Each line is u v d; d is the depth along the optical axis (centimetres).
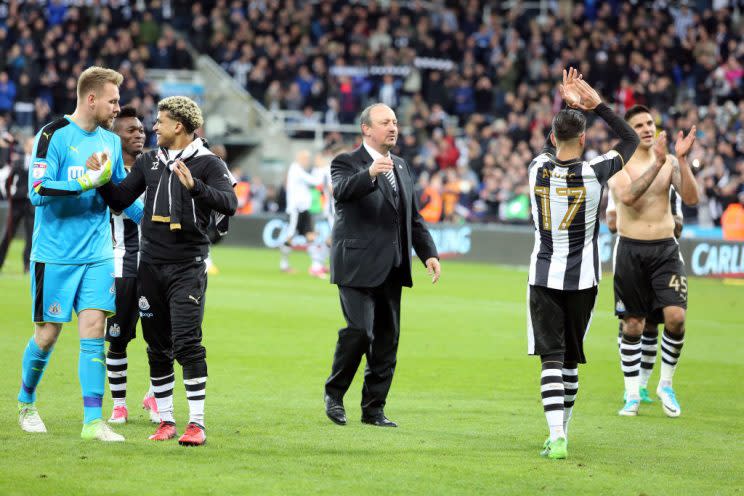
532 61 4066
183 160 875
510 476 786
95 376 881
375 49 4272
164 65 4112
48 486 723
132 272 947
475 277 2619
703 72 3966
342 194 953
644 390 1170
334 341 1523
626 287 1099
